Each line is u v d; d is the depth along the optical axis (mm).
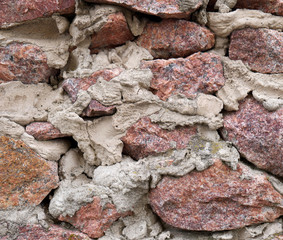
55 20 804
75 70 816
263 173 781
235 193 763
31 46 812
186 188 771
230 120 789
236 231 787
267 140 763
